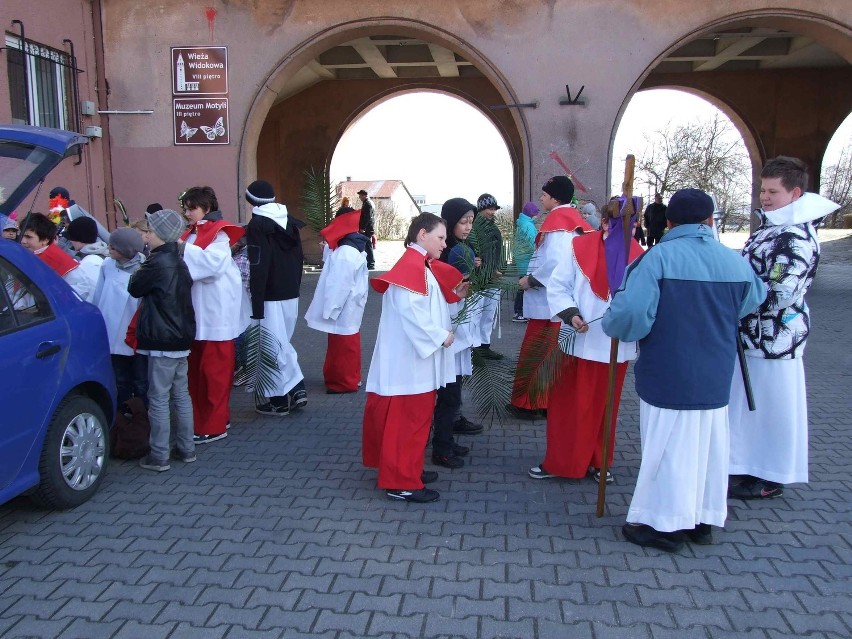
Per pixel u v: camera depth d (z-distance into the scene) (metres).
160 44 11.47
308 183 6.81
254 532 3.99
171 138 11.61
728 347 3.58
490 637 3.02
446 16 11.28
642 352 3.68
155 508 4.32
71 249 6.50
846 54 11.37
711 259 3.53
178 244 5.04
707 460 3.69
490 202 6.70
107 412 4.73
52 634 3.05
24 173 4.66
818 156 17.77
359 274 6.73
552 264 4.82
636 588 3.40
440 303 4.38
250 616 3.17
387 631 3.07
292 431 5.83
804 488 4.59
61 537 3.93
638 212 4.37
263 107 11.66
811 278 4.18
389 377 4.30
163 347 4.71
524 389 4.70
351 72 18.16
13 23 9.53
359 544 3.85
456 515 4.22
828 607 3.24
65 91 10.78
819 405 6.36
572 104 11.29
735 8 10.95
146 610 3.22
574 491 4.57
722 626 3.09
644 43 11.13
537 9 11.19
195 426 5.57
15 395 3.77
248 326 6.13
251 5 11.35
